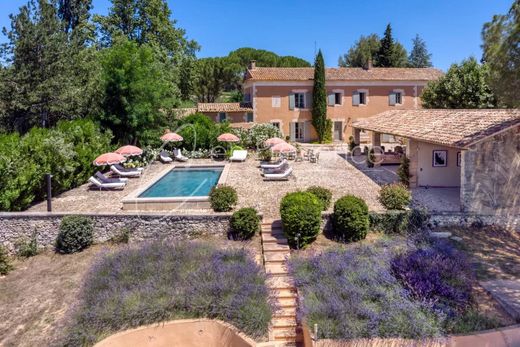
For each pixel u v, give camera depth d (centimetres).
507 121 1407
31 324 895
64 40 2683
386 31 5788
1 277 1140
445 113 1961
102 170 2294
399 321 770
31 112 2547
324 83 3678
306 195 1270
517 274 1035
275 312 897
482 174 1399
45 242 1326
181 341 840
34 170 1554
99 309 846
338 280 935
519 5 1095
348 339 751
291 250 1198
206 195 1739
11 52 2522
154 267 1023
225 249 1161
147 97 2756
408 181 1872
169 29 3884
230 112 3794
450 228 1363
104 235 1336
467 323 794
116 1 3681
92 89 2672
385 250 1105
